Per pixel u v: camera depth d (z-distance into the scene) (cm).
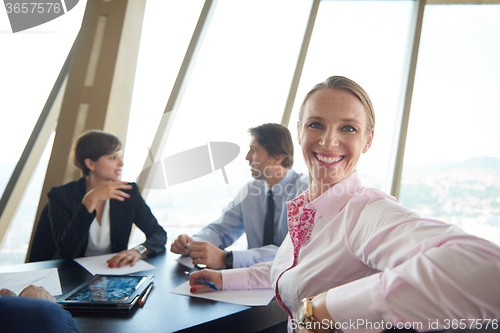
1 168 270
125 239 162
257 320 85
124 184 151
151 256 134
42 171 274
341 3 297
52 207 158
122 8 258
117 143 171
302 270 69
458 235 43
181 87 266
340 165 71
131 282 97
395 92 319
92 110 255
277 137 132
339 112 69
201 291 94
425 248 44
